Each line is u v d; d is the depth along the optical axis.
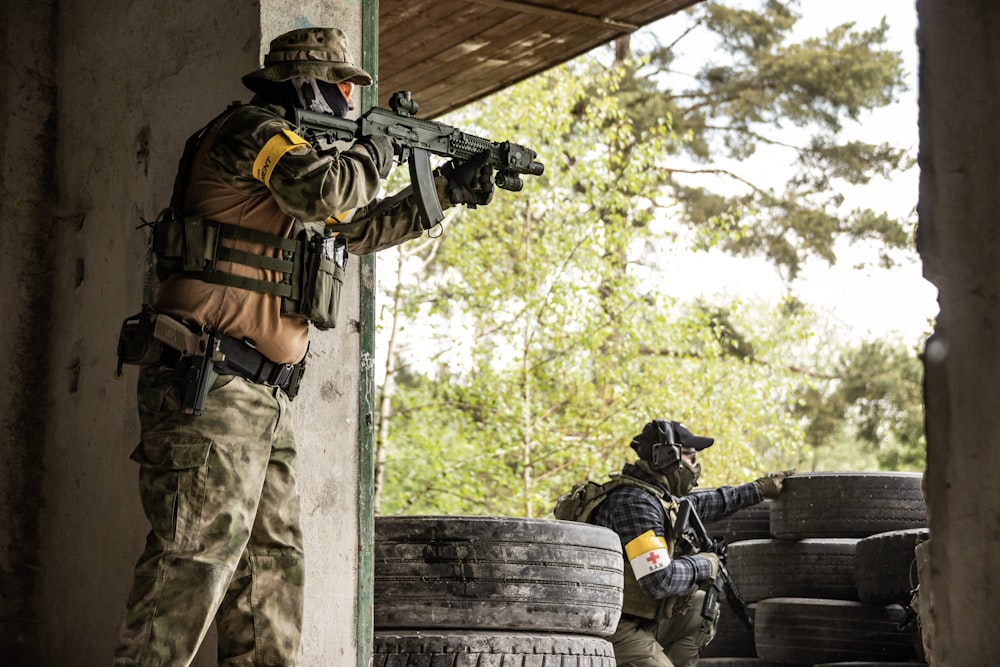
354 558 4.00
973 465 2.21
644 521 5.84
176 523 3.06
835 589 6.61
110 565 4.48
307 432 3.92
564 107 16.56
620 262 16.36
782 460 25.59
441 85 8.48
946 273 2.27
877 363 23.89
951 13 2.30
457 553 4.71
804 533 6.70
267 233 3.25
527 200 16.17
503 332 15.64
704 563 5.95
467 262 15.94
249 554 3.35
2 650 4.83
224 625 3.35
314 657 3.85
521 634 4.70
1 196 5.04
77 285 4.89
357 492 4.03
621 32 7.48
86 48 4.96
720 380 17.03
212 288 3.18
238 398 3.17
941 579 2.23
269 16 3.92
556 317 15.23
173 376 3.11
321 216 3.07
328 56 3.35
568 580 4.80
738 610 6.73
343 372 4.04
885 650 6.24
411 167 3.48
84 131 4.93
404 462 17.33
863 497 6.62
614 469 15.79
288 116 3.25
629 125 16.50
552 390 16.20
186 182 3.29
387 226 3.67
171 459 3.08
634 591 5.84
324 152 3.11
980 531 2.19
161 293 3.26
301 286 3.28
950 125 2.29
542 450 15.80
